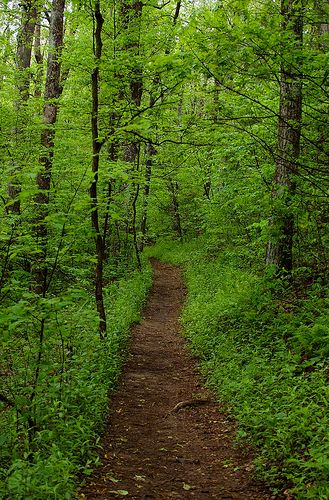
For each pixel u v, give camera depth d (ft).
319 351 25.18
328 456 16.12
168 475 18.58
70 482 15.35
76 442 18.74
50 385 20.15
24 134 48.62
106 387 26.35
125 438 22.17
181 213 117.91
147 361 36.50
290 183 31.04
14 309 16.52
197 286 63.82
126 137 31.71
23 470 14.47
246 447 20.31
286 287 36.17
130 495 16.26
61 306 17.17
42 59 78.54
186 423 24.66
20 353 20.35
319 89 25.23
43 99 49.65
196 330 41.98
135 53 38.50
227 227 67.51
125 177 29.84
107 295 51.29
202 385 30.35
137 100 38.14
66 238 20.40
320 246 36.42
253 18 22.89
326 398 20.54
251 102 34.76
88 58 40.63
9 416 19.34
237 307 39.83
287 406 20.85
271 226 31.73
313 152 32.86
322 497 14.21
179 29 24.25
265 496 16.19
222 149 46.73
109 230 69.97
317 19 23.93
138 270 73.20
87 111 41.75
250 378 26.25
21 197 17.16
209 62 22.99
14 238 18.89
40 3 50.98
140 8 42.75
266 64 22.98
